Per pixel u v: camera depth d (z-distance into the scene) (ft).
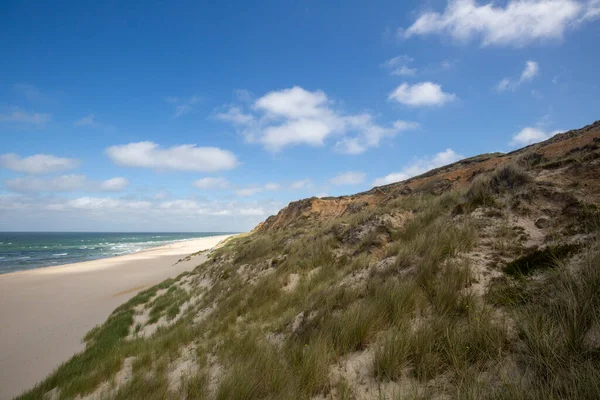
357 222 41.01
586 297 10.28
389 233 33.17
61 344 42.60
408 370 11.33
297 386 12.48
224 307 34.96
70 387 23.79
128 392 18.84
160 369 21.86
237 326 26.91
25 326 52.60
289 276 35.04
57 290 80.89
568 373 8.31
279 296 30.76
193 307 46.09
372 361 12.57
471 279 15.51
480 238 19.60
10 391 30.22
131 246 294.25
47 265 145.07
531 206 21.17
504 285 14.23
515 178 25.30
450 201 31.94
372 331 14.52
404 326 13.43
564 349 8.96
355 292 19.53
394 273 19.62
